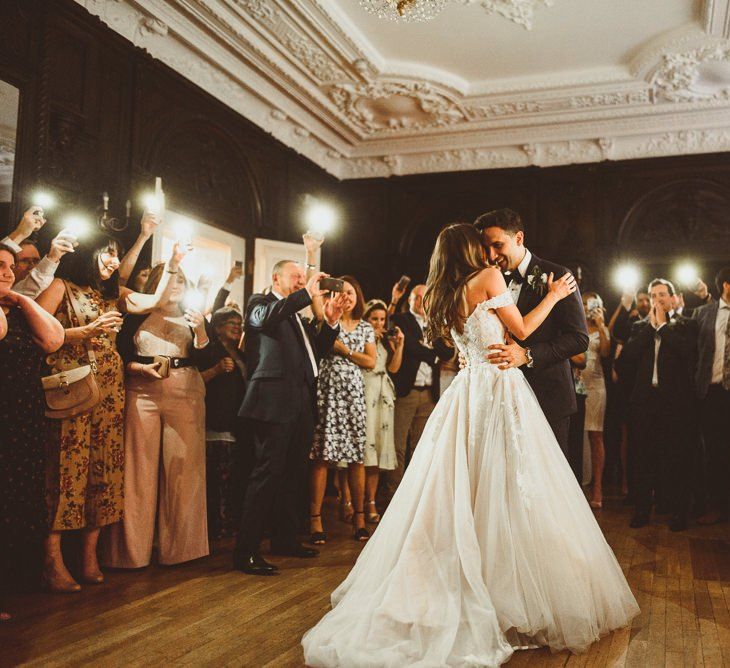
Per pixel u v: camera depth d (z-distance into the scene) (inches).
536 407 96.1
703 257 262.5
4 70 144.6
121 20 180.5
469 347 96.4
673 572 130.4
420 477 90.8
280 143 259.8
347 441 153.5
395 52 224.5
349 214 309.0
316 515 154.4
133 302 130.6
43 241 153.3
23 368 96.3
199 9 190.7
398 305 299.1
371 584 87.0
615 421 251.4
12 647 87.7
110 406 120.7
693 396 178.4
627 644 90.0
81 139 167.6
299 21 199.6
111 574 124.3
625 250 272.4
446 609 80.5
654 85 236.8
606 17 199.5
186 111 208.2
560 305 103.2
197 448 133.6
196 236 218.2
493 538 85.4
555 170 280.4
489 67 234.5
